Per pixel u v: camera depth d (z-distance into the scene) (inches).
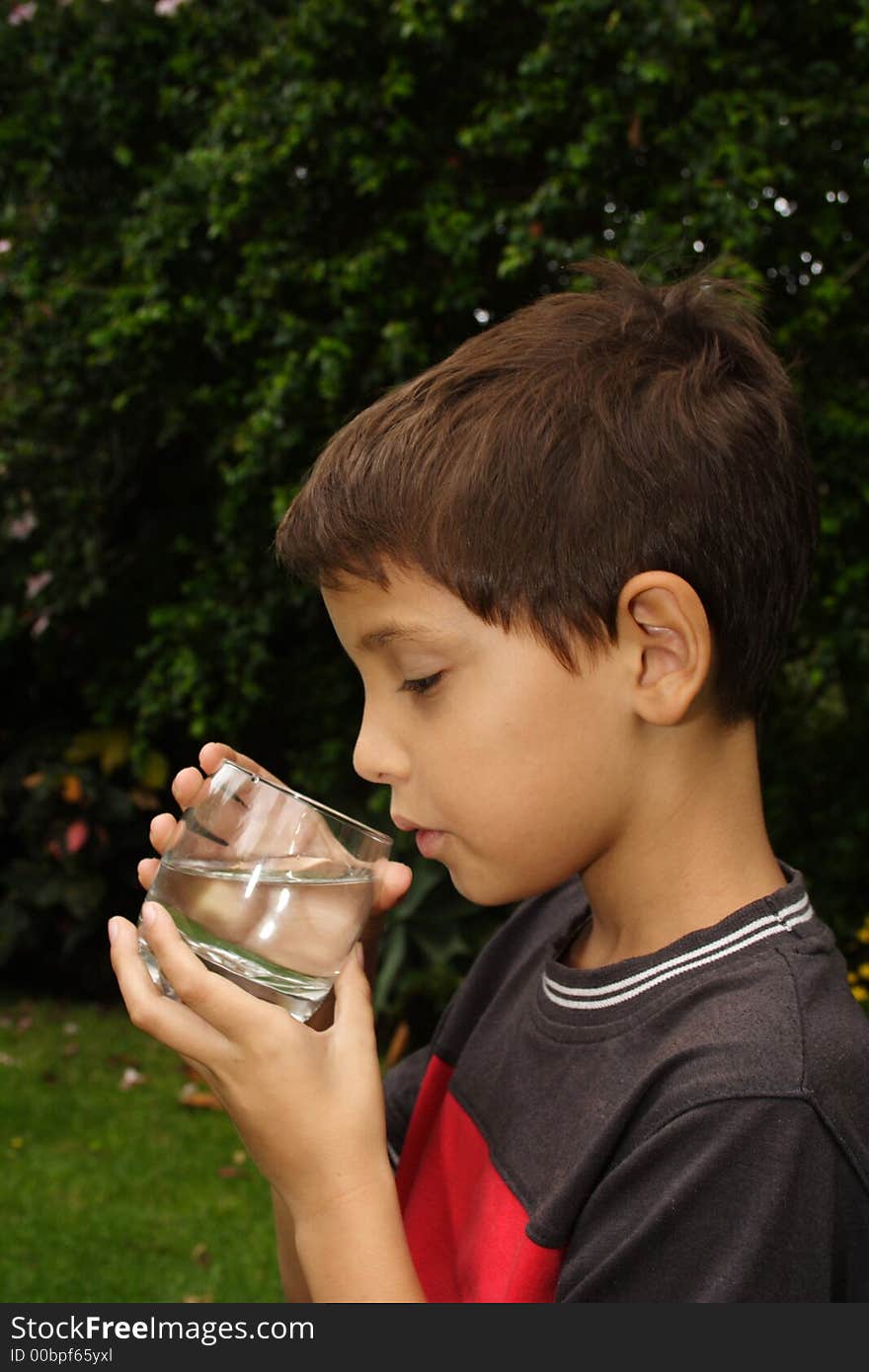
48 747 197.5
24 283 165.5
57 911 197.9
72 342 160.2
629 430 32.9
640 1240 28.2
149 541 182.7
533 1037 37.2
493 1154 37.2
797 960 31.5
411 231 144.0
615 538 32.1
